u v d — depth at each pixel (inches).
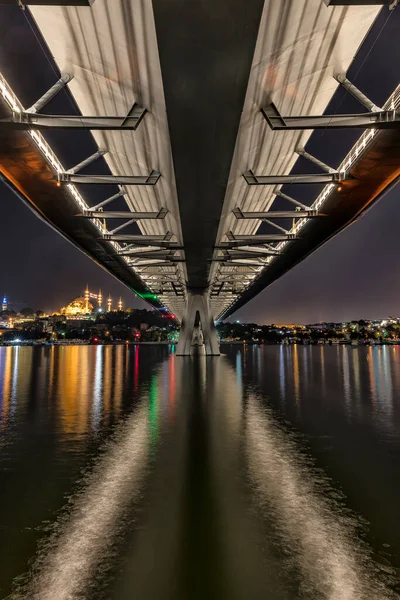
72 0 422.9
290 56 545.3
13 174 866.1
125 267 1839.3
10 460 390.6
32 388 957.8
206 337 2274.9
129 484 324.8
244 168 845.2
